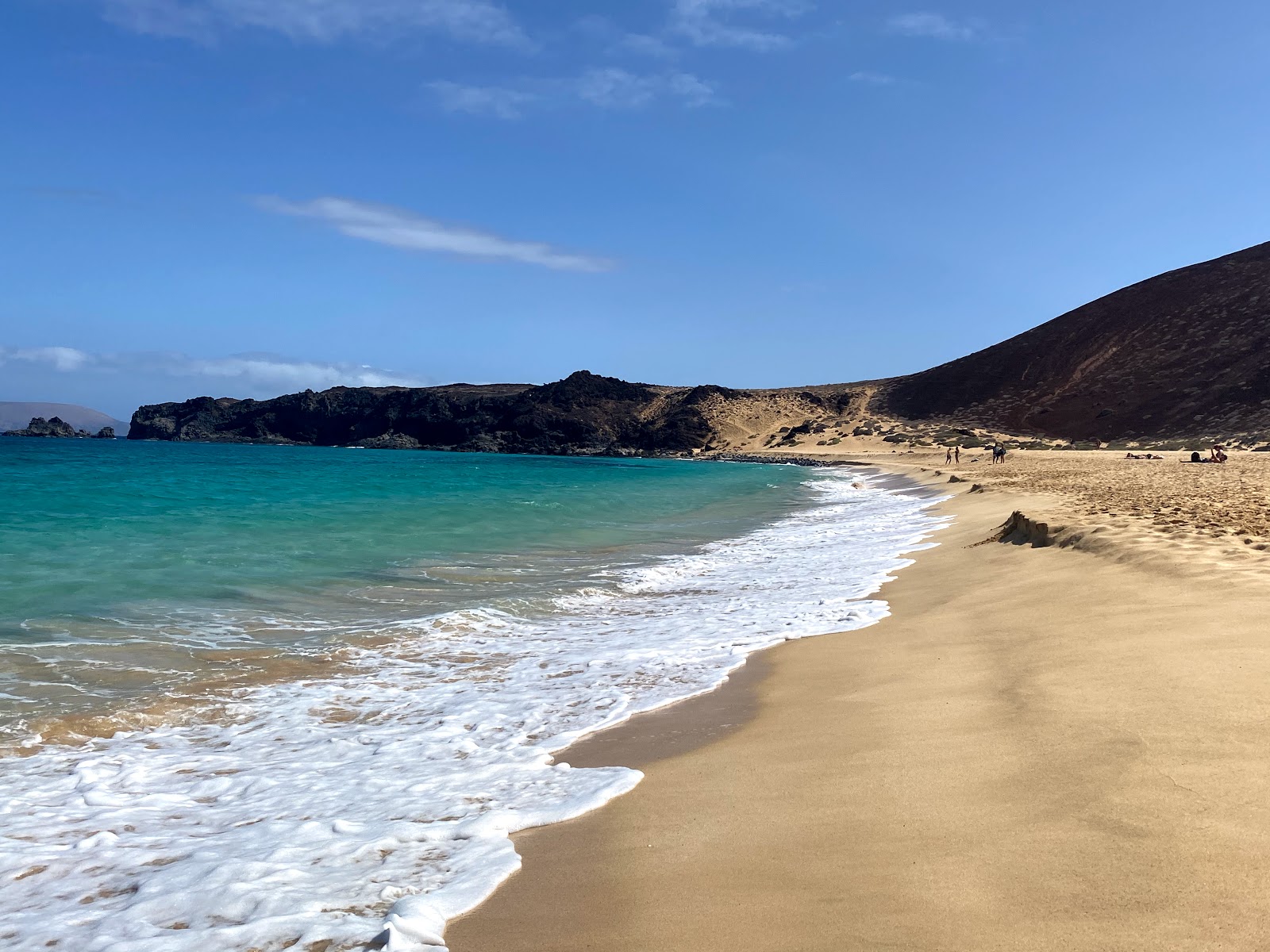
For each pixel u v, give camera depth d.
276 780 5.13
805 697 6.32
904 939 2.84
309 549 15.11
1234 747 4.06
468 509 24.34
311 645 8.60
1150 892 2.92
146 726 6.23
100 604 10.08
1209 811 3.44
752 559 15.34
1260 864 2.99
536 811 4.36
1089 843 3.33
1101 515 13.59
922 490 33.44
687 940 3.00
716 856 3.66
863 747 4.91
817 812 4.01
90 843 4.23
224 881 3.70
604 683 7.12
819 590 11.46
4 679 7.10
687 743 5.45
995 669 6.37
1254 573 8.09
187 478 39.25
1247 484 20.86
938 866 3.32
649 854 3.75
